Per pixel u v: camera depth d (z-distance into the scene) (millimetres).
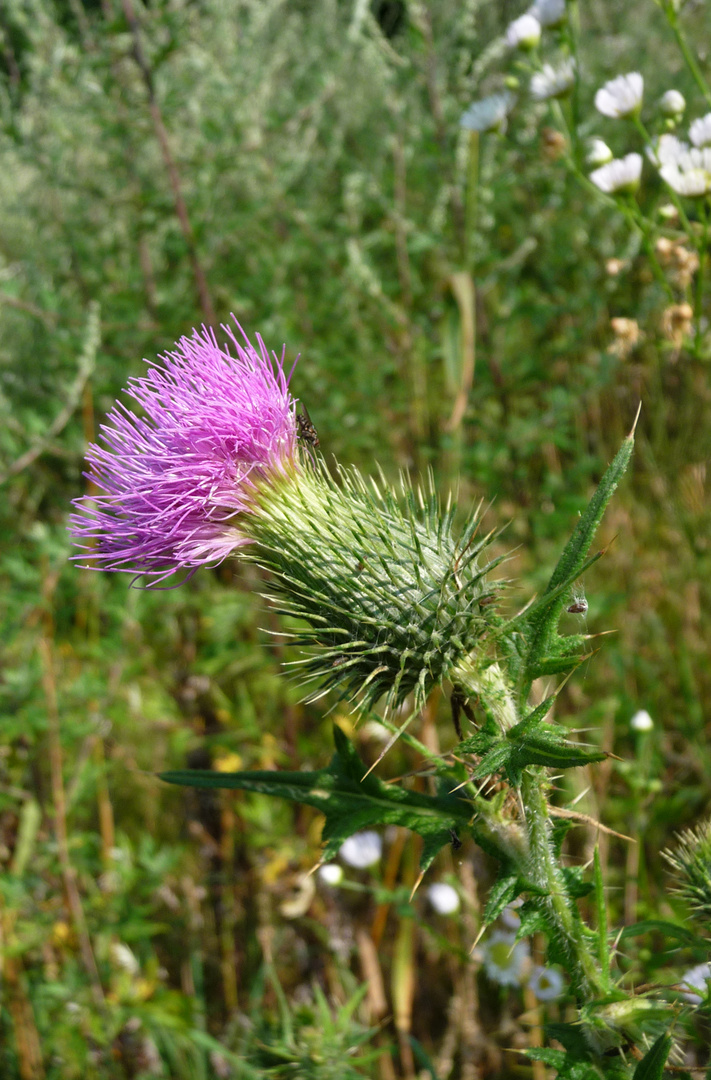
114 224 365
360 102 441
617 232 369
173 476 159
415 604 149
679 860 163
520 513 314
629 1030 137
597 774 239
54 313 326
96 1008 221
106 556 161
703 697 270
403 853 248
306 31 468
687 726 259
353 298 361
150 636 303
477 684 148
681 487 304
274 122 369
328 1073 178
